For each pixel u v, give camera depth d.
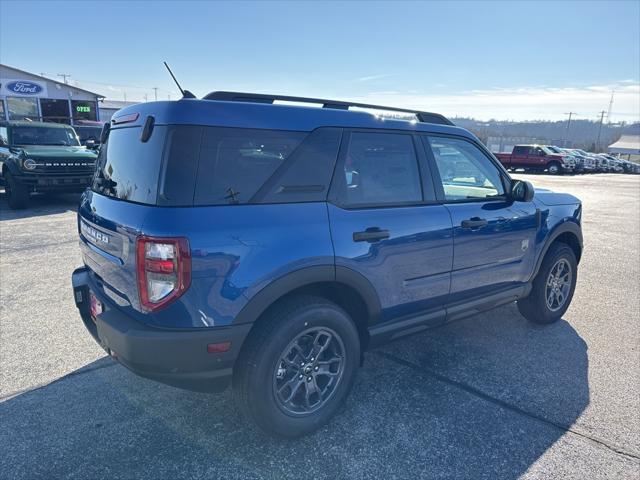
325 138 2.56
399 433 2.62
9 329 3.90
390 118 2.91
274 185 2.36
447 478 2.28
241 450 2.46
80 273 3.04
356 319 2.86
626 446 2.52
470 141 3.40
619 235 8.52
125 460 2.37
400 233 2.78
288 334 2.37
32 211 9.65
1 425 2.63
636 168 35.84
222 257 2.15
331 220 2.50
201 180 2.17
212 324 2.18
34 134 10.60
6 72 24.36
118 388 3.04
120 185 2.47
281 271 2.29
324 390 2.65
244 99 2.56
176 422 2.69
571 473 2.31
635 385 3.15
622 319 4.36
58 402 2.87
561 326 4.18
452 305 3.27
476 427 2.67
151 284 2.11
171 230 2.07
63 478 2.23
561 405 2.90
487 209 3.36
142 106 2.46
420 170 3.02
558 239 4.28
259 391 2.34
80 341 3.70
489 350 3.68
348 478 2.28
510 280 3.67
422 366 3.41
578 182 22.50
